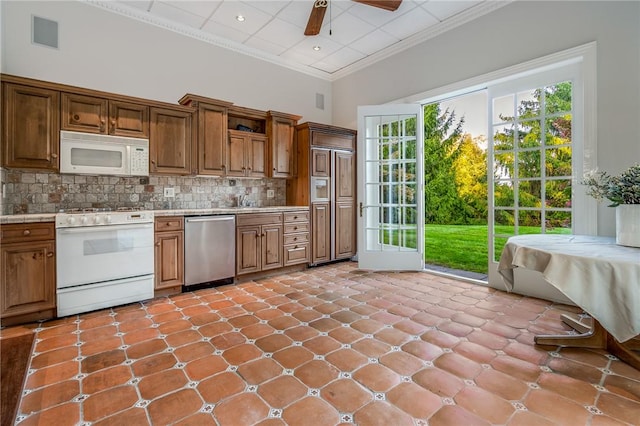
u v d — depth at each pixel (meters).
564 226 2.79
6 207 2.64
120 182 3.22
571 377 1.60
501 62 3.10
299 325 2.28
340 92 4.96
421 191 3.89
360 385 1.55
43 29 2.87
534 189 2.97
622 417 1.30
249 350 1.91
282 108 4.54
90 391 1.50
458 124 7.05
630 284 1.41
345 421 1.30
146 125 3.10
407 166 3.96
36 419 1.31
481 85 3.31
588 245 1.83
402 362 1.76
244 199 4.13
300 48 4.14
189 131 3.37
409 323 2.30
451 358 1.80
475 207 6.88
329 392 1.49
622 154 2.43
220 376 1.63
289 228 3.90
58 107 2.66
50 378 1.61
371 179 4.11
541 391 1.49
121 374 1.65
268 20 3.48
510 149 3.12
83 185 3.02
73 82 3.01
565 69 2.74
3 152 2.44
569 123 2.75
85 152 2.78
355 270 4.04
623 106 2.42
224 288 3.24
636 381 1.56
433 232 7.09
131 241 2.74
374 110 4.00
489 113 3.27
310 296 2.95
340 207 4.46
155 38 3.47
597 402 1.40
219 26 3.62
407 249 3.97
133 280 2.76
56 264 2.41
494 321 2.32
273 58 4.38
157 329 2.22
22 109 2.51
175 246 3.00
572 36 2.65
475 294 2.99
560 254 1.61
